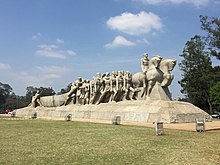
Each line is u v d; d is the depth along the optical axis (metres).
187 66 67.19
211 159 10.23
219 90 54.41
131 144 13.27
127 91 34.72
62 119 35.16
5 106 111.00
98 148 12.23
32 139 15.03
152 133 17.69
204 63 65.94
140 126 22.95
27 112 48.62
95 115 34.94
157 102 28.48
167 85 30.92
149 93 31.28
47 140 14.64
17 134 17.30
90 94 39.47
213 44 61.31
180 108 28.09
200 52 66.25
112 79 36.69
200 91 65.75
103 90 38.03
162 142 13.95
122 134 17.06
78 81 42.22
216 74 63.88
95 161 9.82
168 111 26.62
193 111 28.55
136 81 33.62
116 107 32.88
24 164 9.40
